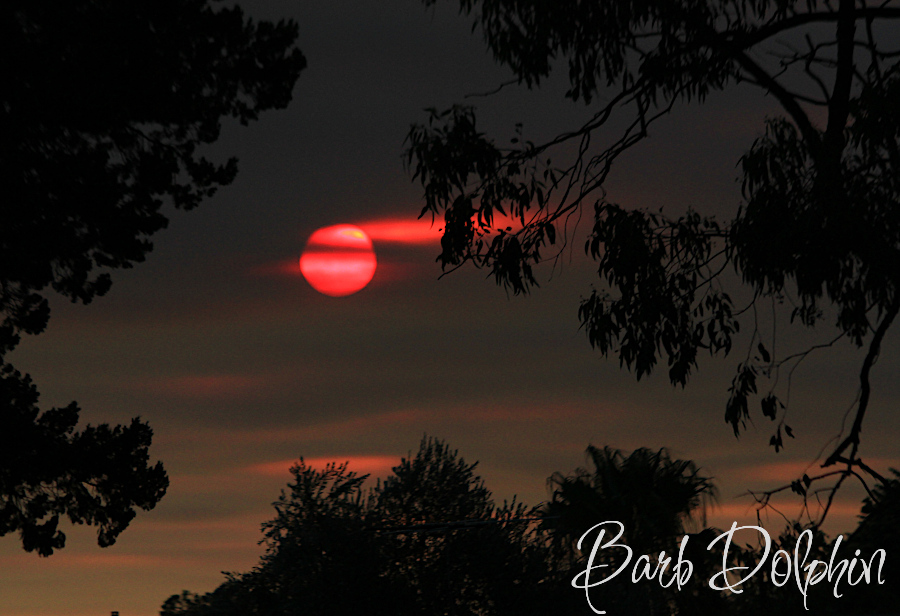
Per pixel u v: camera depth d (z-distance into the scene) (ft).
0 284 290.56
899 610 144.25
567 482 169.27
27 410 293.23
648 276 195.11
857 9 193.57
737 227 182.80
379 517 236.84
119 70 262.47
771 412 184.55
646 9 206.90
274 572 230.89
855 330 182.60
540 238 207.62
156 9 271.28
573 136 215.10
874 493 155.63
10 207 260.21
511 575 220.84
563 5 209.26
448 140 208.44
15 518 292.40
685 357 193.26
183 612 240.32
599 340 197.26
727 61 211.61
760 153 177.17
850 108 171.94
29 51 251.80
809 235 172.65
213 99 296.30
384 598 224.12
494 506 239.91
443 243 209.46
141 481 301.43
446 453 244.01
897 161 169.48
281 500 237.66
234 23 287.89
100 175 270.67
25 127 260.21
